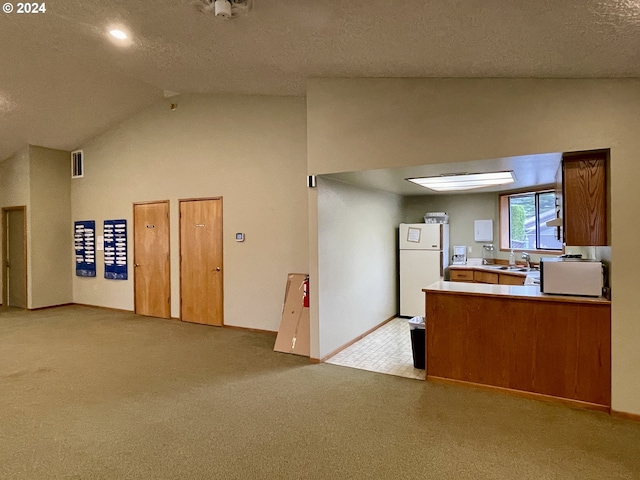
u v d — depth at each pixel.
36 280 6.93
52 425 2.74
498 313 3.23
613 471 2.16
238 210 5.43
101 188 6.89
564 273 3.03
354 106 3.65
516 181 4.50
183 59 3.88
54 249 7.18
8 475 2.17
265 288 5.26
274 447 2.44
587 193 2.89
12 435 2.61
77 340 4.93
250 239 5.35
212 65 3.97
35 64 4.70
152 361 4.12
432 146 3.30
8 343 4.80
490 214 5.91
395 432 2.61
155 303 6.27
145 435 2.60
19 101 5.43
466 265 5.79
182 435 2.60
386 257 5.77
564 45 2.30
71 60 4.66
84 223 7.17
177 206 5.95
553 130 2.87
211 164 5.62
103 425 2.74
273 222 5.19
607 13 1.88
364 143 3.60
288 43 3.01
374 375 3.69
